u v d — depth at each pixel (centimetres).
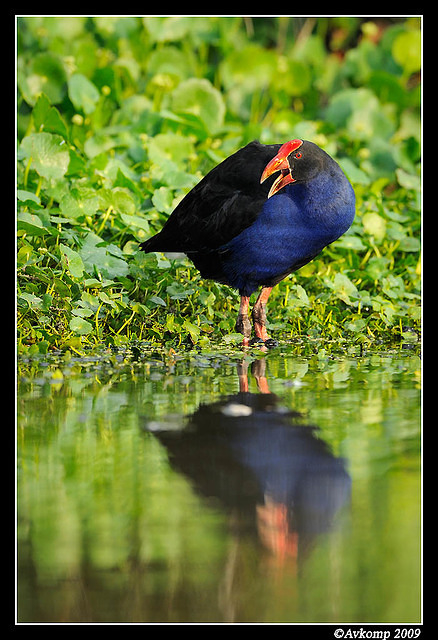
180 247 1154
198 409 837
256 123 2025
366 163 1734
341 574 554
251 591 538
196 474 683
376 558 572
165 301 1195
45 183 1336
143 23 1986
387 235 1410
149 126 1645
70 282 1131
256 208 1083
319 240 1097
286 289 1246
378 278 1310
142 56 2048
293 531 598
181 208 1152
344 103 1942
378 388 916
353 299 1241
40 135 1305
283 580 547
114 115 1758
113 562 559
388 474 683
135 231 1284
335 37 2364
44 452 721
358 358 1066
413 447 737
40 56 1653
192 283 1215
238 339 1123
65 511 620
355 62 2159
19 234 1162
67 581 542
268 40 2331
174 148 1532
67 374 962
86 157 1530
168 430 775
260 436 762
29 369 980
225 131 1741
